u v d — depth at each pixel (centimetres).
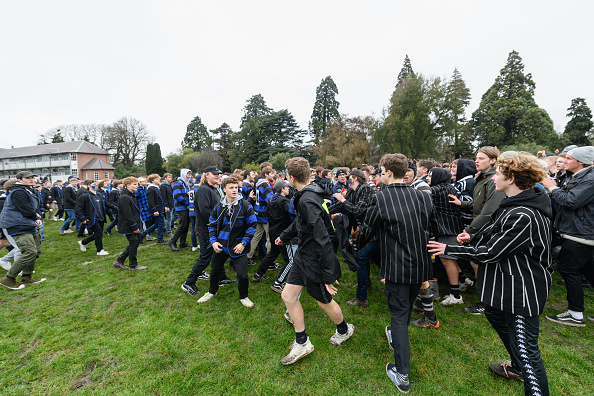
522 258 175
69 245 683
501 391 205
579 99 3400
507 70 3650
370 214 216
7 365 247
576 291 288
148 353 259
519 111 3388
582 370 224
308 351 242
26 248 409
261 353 255
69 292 395
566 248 290
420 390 208
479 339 268
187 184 644
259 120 5125
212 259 352
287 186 406
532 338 174
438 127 3142
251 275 458
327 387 213
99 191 796
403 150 2969
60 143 5347
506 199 187
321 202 232
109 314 334
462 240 232
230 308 342
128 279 441
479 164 313
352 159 3200
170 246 618
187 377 228
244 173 630
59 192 1177
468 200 354
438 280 409
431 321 288
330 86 5119
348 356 248
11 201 402
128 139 5056
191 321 313
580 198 269
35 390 217
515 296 175
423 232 207
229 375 229
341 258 537
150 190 652
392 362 237
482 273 194
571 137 3344
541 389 167
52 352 263
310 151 4503
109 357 254
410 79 3162
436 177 336
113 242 716
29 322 316
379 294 375
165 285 417
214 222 343
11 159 5525
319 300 236
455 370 228
